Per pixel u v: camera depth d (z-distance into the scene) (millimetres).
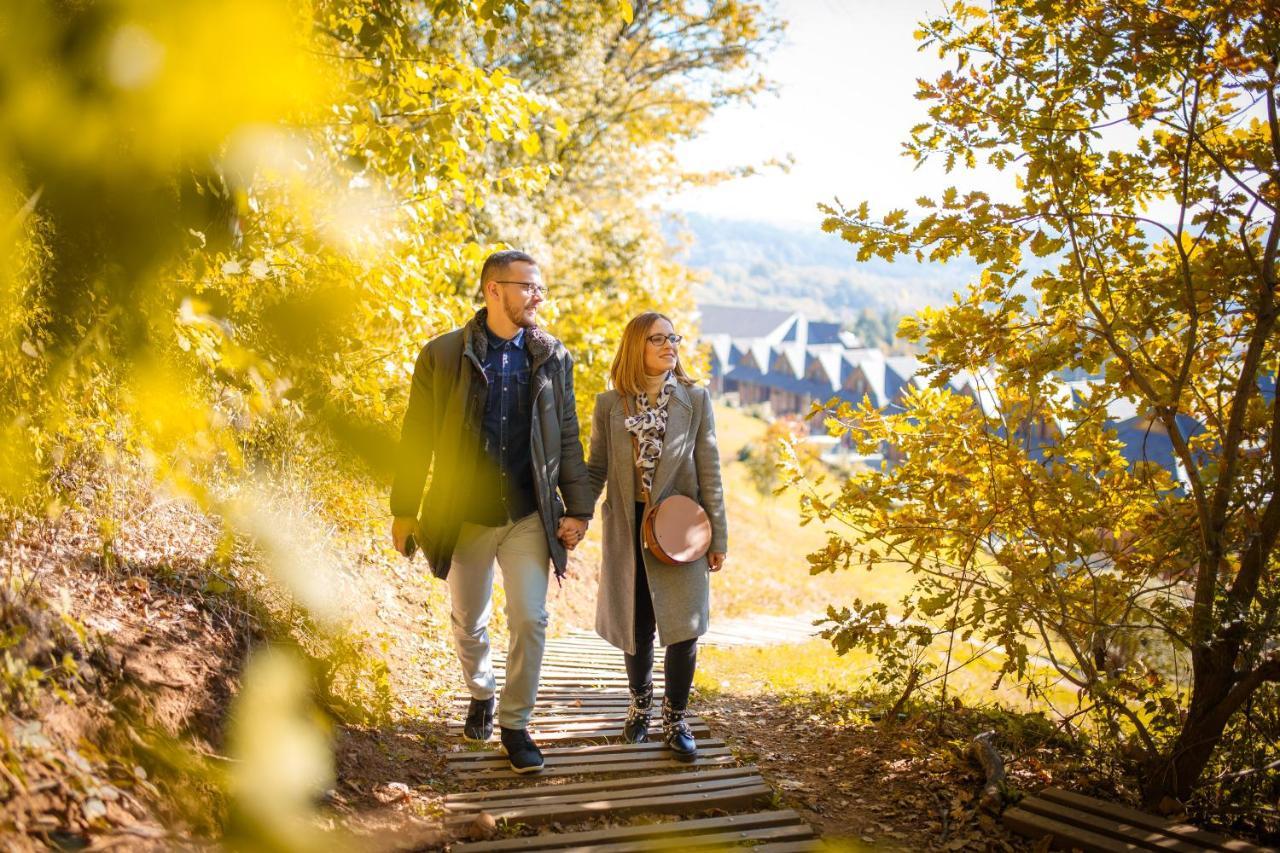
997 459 4180
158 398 831
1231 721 3822
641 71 17969
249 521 979
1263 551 3600
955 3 3838
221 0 592
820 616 11484
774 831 3311
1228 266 3656
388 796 3195
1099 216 3816
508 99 4512
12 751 1952
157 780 2209
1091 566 4172
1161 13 3424
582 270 14445
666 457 4125
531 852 2998
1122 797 3816
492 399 3641
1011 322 4125
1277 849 3262
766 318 114250
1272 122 3422
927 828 3523
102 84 614
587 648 6844
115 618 2699
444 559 3621
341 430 884
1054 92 3744
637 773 3947
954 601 4273
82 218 692
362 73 2934
